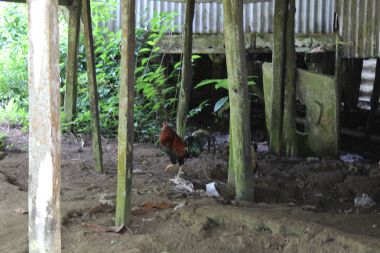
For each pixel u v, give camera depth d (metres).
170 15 10.02
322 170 7.36
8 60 11.62
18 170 6.90
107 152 8.44
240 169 5.44
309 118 8.52
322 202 6.13
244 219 4.41
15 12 12.52
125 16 4.18
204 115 12.12
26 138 9.28
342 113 11.07
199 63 11.97
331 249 3.84
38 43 2.53
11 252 3.78
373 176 6.95
